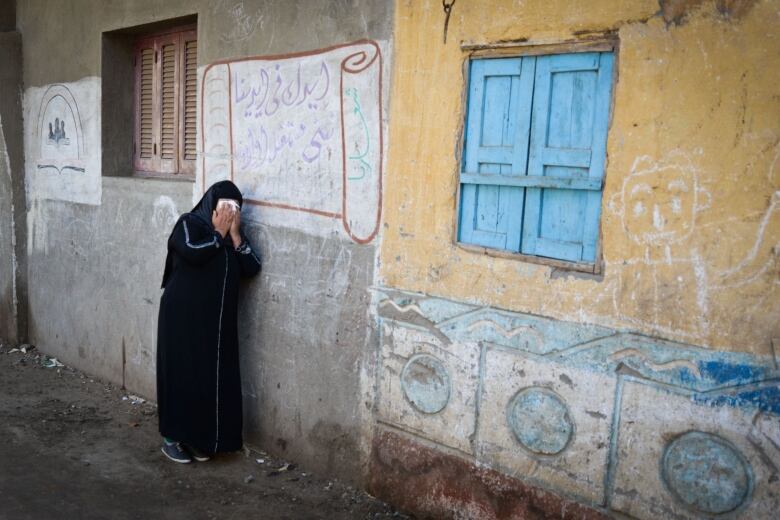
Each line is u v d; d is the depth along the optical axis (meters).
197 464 4.26
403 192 3.51
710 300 2.54
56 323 6.26
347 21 3.71
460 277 3.30
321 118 3.88
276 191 4.18
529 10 2.98
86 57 5.57
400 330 3.58
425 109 3.39
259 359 4.36
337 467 3.97
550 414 3.02
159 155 5.37
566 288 2.93
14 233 6.54
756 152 2.42
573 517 2.98
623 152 2.74
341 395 3.91
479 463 3.30
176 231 4.12
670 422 2.67
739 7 2.42
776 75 2.36
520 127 3.07
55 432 4.70
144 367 5.30
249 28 4.27
